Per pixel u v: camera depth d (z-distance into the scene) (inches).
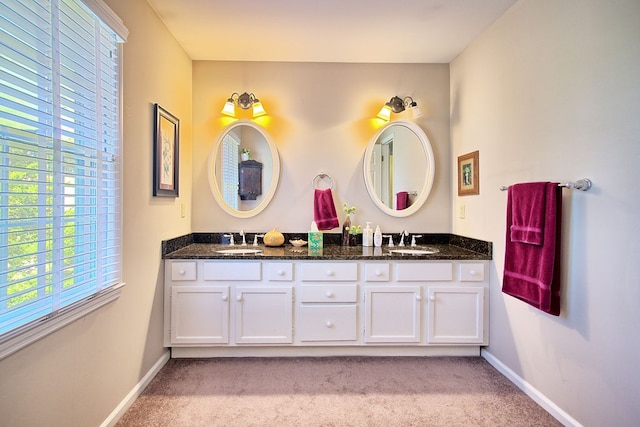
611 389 55.0
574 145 62.2
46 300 47.4
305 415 68.3
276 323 90.4
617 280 54.0
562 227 64.7
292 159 111.9
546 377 69.8
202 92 110.2
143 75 75.6
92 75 56.4
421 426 65.3
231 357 92.8
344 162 112.5
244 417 67.6
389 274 91.5
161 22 85.3
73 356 53.3
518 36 77.9
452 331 91.7
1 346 40.0
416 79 113.3
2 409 40.7
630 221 51.9
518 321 78.9
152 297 81.8
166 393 75.7
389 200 113.0
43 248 46.5
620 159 53.4
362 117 112.7
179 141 97.6
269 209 111.9
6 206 39.8
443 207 113.7
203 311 89.4
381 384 80.0
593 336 58.3
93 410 58.6
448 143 113.3
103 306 61.3
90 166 56.6
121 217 65.9
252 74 111.0
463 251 100.0
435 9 81.5
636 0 50.9
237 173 111.3
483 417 67.9
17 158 42.1
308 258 90.4
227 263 89.7
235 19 85.4
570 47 63.0
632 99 51.6
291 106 111.8
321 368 87.2
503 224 84.4
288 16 84.3
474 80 97.3
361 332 91.7
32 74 43.8
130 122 69.9
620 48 53.4
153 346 82.6
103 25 58.5
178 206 98.4
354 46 100.8
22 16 42.1
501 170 84.7
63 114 50.2
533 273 68.2
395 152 113.2
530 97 73.9
